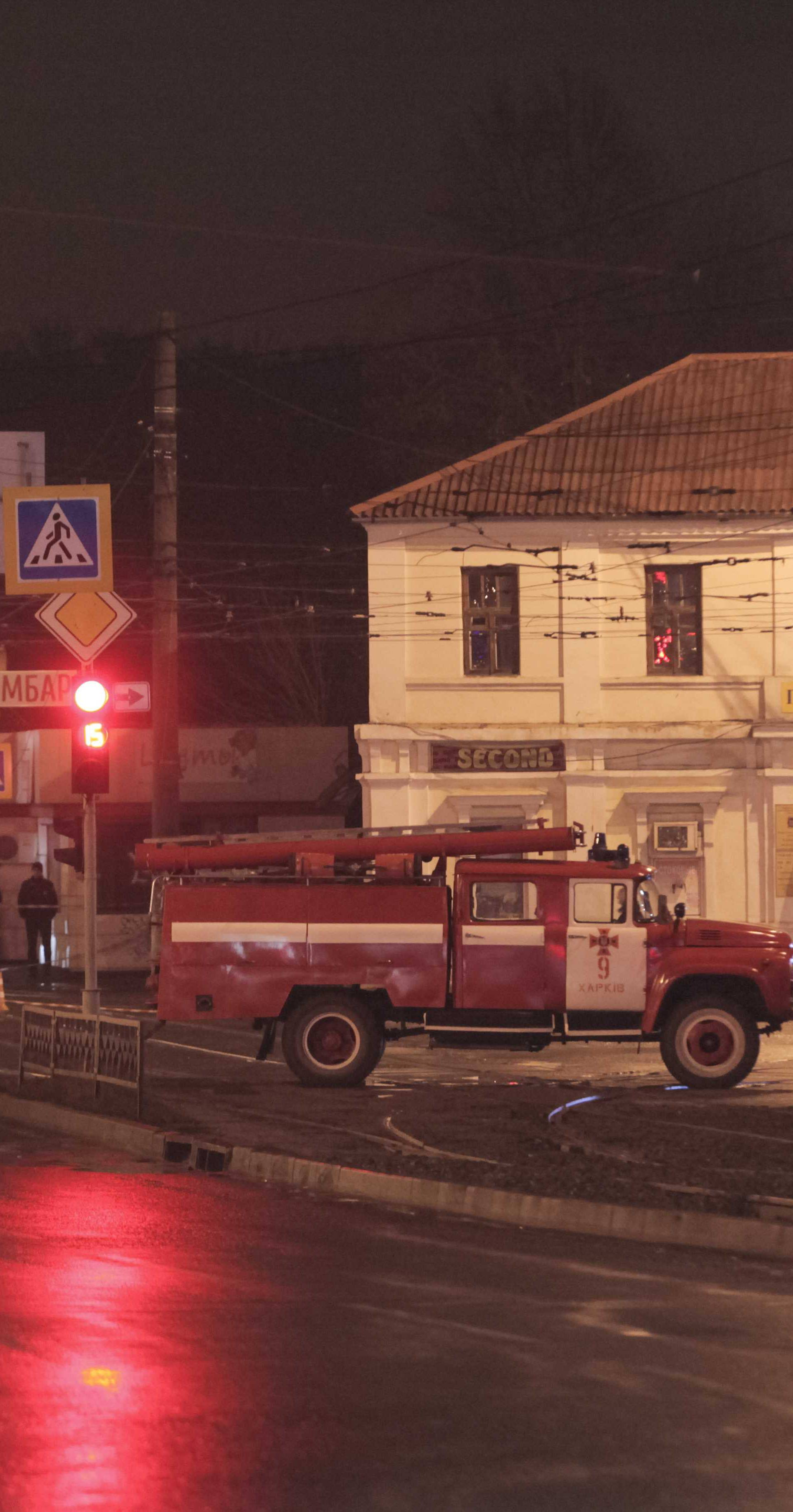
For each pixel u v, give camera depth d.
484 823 36.81
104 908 73.38
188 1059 39.22
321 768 74.88
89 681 36.25
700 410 65.56
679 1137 25.20
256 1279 15.94
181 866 35.19
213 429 111.38
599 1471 10.07
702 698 62.94
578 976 34.66
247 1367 12.41
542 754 62.66
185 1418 11.09
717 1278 16.30
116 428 112.25
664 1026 34.62
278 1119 28.14
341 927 34.69
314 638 94.94
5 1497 9.59
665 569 63.25
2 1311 14.38
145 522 109.56
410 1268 16.59
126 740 73.62
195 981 34.66
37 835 76.12
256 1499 9.58
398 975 34.56
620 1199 19.98
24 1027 32.38
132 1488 9.77
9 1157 25.09
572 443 64.94
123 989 59.53
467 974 34.69
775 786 62.41
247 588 101.19
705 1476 9.99
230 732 74.56
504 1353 12.86
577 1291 15.42
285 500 108.31
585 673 62.72
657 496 63.03
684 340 92.50
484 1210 20.47
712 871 62.44
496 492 63.16
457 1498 9.62
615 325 92.38
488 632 63.22
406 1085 34.59
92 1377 12.12
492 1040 34.88
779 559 62.88
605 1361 12.62
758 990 34.78
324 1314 14.29
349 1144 24.91
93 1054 29.25
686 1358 12.72
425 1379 12.09
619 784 62.50
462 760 62.66
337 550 93.06
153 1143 25.58
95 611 38.50
